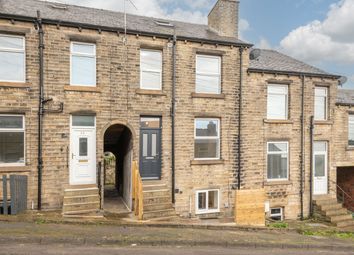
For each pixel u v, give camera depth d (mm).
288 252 9070
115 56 13820
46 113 12820
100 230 9836
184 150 14828
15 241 8078
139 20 16266
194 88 15055
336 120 18266
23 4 14273
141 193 12062
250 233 11453
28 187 12523
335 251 9820
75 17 14086
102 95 13617
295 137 17109
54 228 9641
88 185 13352
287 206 16766
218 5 17141
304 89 17297
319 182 17938
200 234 10297
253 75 16203
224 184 15477
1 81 12328
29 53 12641
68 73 13148
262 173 16281
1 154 12500
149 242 8789
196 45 15078
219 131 15586
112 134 15758
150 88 14547
